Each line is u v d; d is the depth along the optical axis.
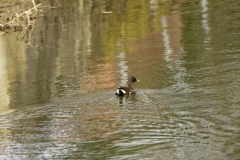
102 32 40.53
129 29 41.25
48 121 19.73
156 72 27.88
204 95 23.00
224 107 21.19
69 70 29.50
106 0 58.34
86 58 32.28
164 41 36.19
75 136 18.06
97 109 21.08
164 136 18.06
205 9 49.19
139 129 18.70
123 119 19.64
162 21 44.09
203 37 36.69
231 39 35.41
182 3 54.06
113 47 35.19
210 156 16.50
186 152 16.81
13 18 47.75
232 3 51.94
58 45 36.75
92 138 17.92
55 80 27.28
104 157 16.56
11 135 18.36
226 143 17.45
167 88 24.39
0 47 37.28
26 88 25.95
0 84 27.19
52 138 18.00
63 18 47.75
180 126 19.02
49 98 23.38
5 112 21.34
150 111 20.73
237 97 22.52
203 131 18.52
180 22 43.16
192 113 20.48
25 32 42.66
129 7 52.88
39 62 31.98
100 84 25.81
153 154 16.72
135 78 24.44
